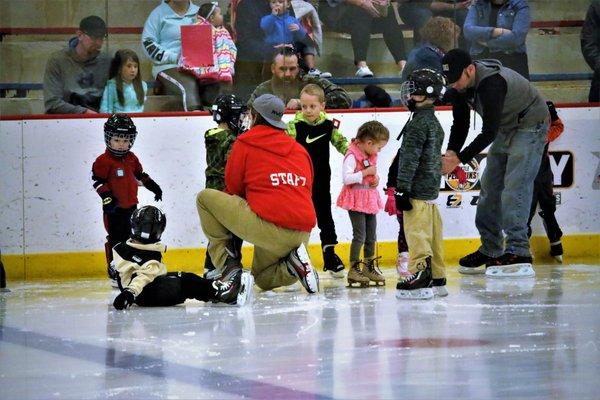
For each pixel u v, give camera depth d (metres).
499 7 14.32
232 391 6.23
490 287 11.22
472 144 11.27
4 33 13.47
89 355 7.50
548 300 10.08
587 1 14.62
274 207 10.35
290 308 9.75
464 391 6.19
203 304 10.17
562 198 14.33
